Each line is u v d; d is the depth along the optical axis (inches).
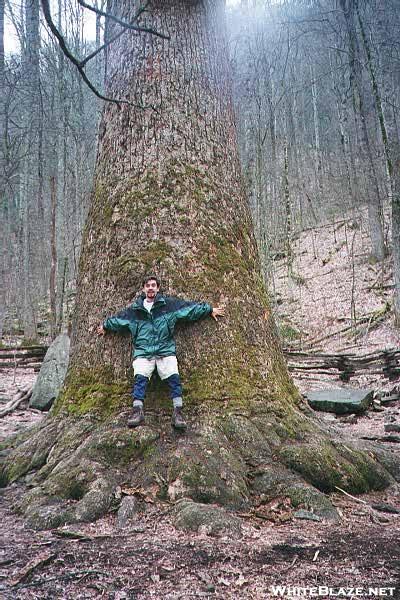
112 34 205.3
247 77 706.2
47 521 127.0
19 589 90.8
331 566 103.1
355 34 802.8
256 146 824.3
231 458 147.9
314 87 1382.9
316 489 145.3
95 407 166.7
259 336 181.5
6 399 354.9
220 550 110.1
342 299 700.0
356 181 995.9
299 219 1128.8
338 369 412.2
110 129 198.4
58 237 912.9
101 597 88.6
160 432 155.2
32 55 647.8
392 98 579.8
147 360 159.5
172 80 193.2
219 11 218.2
